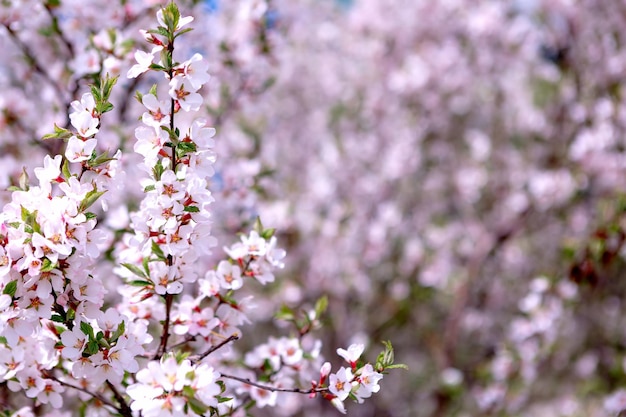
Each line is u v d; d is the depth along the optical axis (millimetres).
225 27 4500
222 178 3783
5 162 3971
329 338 7094
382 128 8117
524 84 8500
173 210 2055
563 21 7355
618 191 5312
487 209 8320
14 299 1983
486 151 8156
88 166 2076
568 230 7195
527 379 6016
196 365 2068
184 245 2139
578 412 6430
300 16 7746
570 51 7445
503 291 7934
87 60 3469
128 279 2488
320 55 8914
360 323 7613
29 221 1905
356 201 7742
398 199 8141
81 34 4016
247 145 4984
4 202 3543
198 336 2652
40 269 1903
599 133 6680
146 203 2086
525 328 5598
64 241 1903
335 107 8883
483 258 7602
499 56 7820
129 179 4309
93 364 2127
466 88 8055
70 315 2082
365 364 2309
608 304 7152
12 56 4238
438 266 7902
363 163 8039
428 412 8070
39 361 2346
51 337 2264
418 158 7875
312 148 8758
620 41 7281
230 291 2459
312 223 7430
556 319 5656
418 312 8141
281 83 8164
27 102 4043
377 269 7934
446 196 8531
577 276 4953
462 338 7969
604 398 5953
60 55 4336
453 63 7809
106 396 2721
